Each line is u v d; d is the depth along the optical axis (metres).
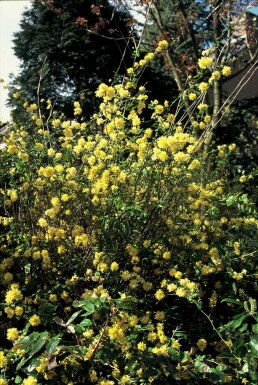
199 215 2.95
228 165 5.05
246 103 9.67
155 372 1.86
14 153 2.89
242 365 2.12
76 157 2.93
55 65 12.35
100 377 2.09
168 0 7.69
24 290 2.50
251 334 2.02
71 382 1.97
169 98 12.04
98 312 1.91
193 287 2.22
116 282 2.52
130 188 2.77
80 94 11.31
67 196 2.65
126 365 1.99
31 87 12.04
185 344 2.39
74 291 2.47
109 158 2.76
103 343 1.99
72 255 2.71
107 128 2.87
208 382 2.04
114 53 12.51
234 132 8.39
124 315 2.04
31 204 2.92
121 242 2.60
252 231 3.02
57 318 2.01
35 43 12.59
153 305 2.56
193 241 2.74
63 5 12.62
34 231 2.83
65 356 1.96
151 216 2.71
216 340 2.36
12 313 2.16
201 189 3.04
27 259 2.68
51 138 3.31
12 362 2.06
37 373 1.94
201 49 8.84
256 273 2.62
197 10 8.10
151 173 2.73
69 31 12.30
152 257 2.66
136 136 2.99
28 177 2.83
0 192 3.10
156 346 2.10
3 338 2.38
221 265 2.62
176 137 2.71
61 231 2.61
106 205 2.63
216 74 3.02
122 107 3.14
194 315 2.52
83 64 12.46
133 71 3.27
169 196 2.78
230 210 3.33
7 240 2.88
